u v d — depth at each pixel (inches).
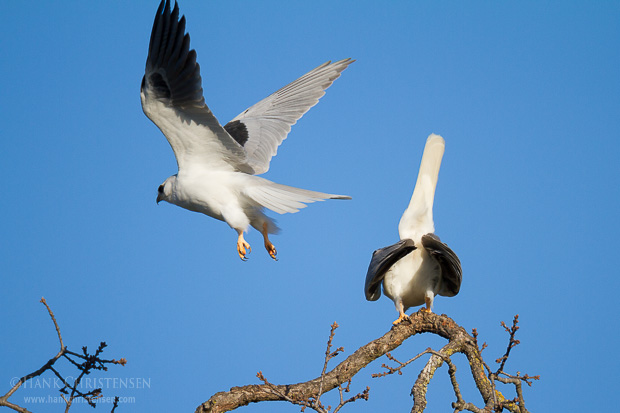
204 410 331.3
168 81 407.2
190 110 416.5
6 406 304.2
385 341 392.8
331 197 417.4
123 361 306.8
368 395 304.2
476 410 306.2
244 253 436.1
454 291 454.0
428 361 365.1
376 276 436.8
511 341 302.8
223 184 437.1
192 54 394.0
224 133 430.3
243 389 338.3
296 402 315.0
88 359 305.7
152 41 400.8
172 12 392.8
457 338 377.7
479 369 370.6
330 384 364.5
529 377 304.2
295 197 420.2
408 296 455.5
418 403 337.7
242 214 436.5
